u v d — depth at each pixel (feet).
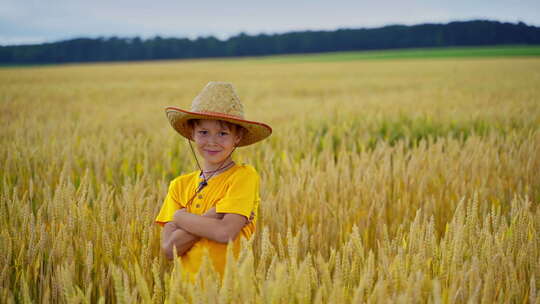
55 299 6.50
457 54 243.40
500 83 66.85
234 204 6.89
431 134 24.00
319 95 60.75
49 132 21.93
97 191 13.04
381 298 5.26
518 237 7.57
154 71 151.84
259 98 55.11
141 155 16.97
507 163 14.42
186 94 62.13
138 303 6.50
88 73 140.15
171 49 391.65
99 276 7.25
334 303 5.21
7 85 80.02
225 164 7.43
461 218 7.49
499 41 360.69
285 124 26.55
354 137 21.88
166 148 18.21
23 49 362.94
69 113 34.35
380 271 6.25
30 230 7.56
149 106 42.65
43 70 170.91
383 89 67.87
